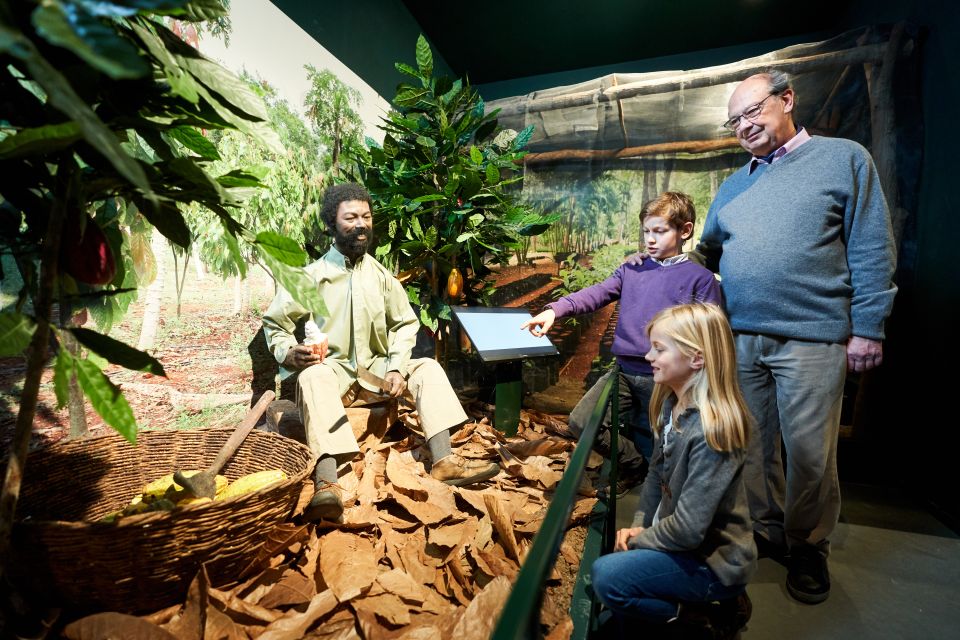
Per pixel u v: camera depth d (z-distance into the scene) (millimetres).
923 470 2061
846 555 1681
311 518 1331
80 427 1424
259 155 1952
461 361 3236
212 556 1012
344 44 2635
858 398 2396
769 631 1312
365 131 2838
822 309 1509
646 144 2869
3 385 1232
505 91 4328
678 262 1924
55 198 756
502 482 1833
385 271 2148
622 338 2051
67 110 401
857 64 2332
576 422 2107
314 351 1688
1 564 749
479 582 1253
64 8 352
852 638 1287
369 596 1108
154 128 817
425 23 3473
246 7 1867
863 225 1458
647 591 1115
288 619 968
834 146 1510
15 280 1194
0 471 988
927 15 2197
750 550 1118
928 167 2170
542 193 3129
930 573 1579
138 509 1046
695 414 1160
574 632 1109
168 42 763
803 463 1485
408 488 1569
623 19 3336
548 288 3160
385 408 2092
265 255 887
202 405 1784
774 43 3561
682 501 1122
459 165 2410
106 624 887
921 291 2162
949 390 1920
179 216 940
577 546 1507
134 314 1520
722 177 2748
